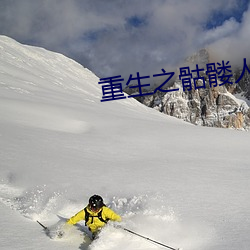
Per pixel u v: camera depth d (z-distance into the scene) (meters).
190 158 17.08
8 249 4.98
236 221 6.90
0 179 10.02
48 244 5.40
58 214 7.23
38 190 9.00
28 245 5.24
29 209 7.36
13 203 7.84
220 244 5.59
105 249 5.29
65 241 5.65
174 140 23.66
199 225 6.55
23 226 6.12
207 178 11.68
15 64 82.81
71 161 13.73
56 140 18.83
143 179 11.20
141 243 5.50
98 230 5.76
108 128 28.50
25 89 49.47
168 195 9.08
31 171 11.24
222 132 28.55
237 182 11.12
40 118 28.42
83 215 5.86
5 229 5.80
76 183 10.11
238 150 21.16
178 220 6.77
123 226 5.94
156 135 25.16
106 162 14.51
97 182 10.46
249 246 5.44
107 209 5.88
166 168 13.42
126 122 32.59
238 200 8.72
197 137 25.11
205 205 8.12
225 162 16.08
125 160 15.55
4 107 29.14
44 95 48.62
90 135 23.31
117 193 9.20
